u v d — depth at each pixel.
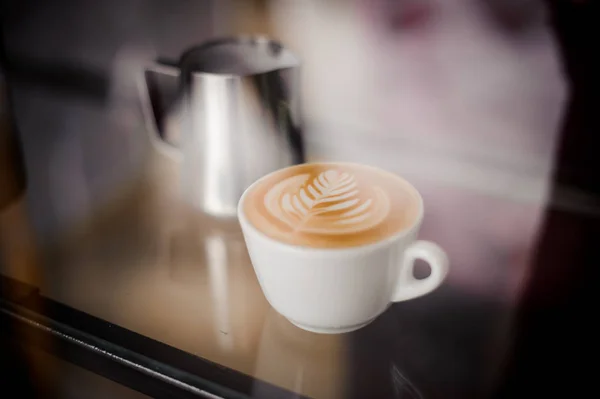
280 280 0.37
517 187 0.51
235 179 0.48
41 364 0.40
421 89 0.56
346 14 0.56
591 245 0.45
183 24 0.62
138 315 0.42
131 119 0.63
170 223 0.49
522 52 0.52
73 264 0.46
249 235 0.38
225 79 0.46
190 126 0.49
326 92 0.58
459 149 0.54
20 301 0.43
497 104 0.53
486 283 0.43
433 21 0.54
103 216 0.50
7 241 0.48
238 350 0.39
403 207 0.39
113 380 0.38
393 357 0.38
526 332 0.39
